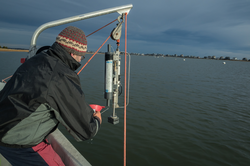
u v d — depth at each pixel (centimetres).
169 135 634
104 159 476
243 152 549
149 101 1074
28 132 93
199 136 640
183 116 841
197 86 1800
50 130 109
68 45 107
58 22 171
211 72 3975
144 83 1761
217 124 770
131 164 461
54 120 104
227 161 499
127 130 655
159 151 527
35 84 90
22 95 88
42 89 89
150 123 732
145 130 663
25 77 92
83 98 103
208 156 518
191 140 606
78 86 105
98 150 517
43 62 97
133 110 885
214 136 649
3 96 95
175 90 1495
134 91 1348
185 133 658
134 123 723
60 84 94
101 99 1072
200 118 830
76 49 109
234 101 1233
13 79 96
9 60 4078
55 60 101
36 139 101
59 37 108
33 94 88
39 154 114
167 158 496
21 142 93
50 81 91
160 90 1452
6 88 98
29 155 110
